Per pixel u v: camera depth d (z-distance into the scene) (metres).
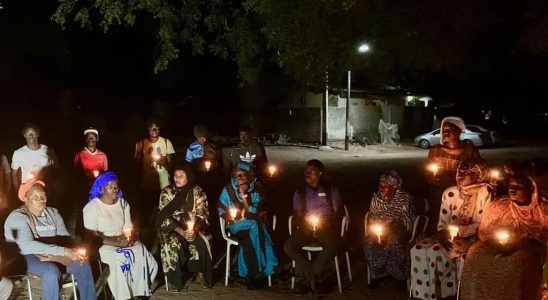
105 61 26.84
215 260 7.58
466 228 5.61
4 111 19.75
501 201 4.85
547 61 10.84
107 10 9.77
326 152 26.12
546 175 5.42
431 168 6.70
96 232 6.09
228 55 11.66
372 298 6.20
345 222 6.56
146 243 8.09
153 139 8.47
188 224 6.35
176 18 10.34
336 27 10.34
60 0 9.69
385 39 10.42
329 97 32.75
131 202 11.76
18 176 7.29
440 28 9.88
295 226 6.84
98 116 25.02
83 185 7.57
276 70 31.67
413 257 5.84
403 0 9.95
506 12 9.62
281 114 32.53
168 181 8.53
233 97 34.31
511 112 43.16
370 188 14.36
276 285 6.66
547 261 4.87
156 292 6.40
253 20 11.23
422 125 36.31
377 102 33.75
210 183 8.36
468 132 28.48
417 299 5.86
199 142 8.48
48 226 5.79
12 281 5.48
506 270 4.49
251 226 6.56
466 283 4.73
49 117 21.88
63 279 5.68
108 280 5.90
